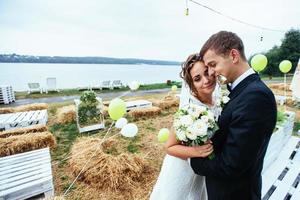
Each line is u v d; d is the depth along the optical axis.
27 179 2.38
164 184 1.66
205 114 1.08
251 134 0.86
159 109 7.24
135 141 4.73
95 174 2.98
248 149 0.87
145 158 3.84
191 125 1.04
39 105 7.91
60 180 3.16
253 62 3.36
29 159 2.94
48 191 2.46
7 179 2.38
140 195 2.79
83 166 3.17
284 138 3.23
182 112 1.17
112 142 4.29
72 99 11.16
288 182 2.16
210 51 1.03
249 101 0.89
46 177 2.45
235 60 0.98
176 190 1.58
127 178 2.97
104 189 2.89
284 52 25.39
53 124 6.22
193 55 1.38
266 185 2.10
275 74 26.00
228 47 0.97
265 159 2.39
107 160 3.17
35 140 4.16
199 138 1.02
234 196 1.13
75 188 2.95
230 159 0.92
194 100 1.43
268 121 0.88
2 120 5.45
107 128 5.82
